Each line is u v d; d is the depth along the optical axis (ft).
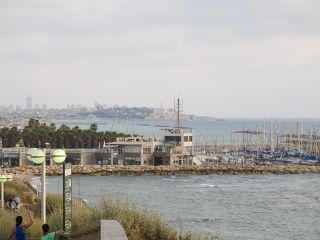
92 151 568.41
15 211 112.88
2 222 82.53
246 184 446.19
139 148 555.28
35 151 73.46
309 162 649.61
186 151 595.47
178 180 476.13
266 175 544.62
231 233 213.25
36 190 207.92
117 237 49.47
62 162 72.43
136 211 77.97
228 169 552.41
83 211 82.74
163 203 312.50
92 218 76.33
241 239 200.44
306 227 232.53
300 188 417.08
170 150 561.43
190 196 351.67
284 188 416.05
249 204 313.53
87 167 522.06
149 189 394.73
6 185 190.39
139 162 554.87
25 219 87.25
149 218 77.92
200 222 240.12
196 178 499.51
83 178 487.61
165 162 560.20
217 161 650.84
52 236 63.31
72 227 74.74
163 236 77.05
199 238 91.71
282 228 229.45
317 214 273.13
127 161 558.56
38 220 85.15
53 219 83.92
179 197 345.51
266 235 212.02
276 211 283.79
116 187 407.23
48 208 117.29
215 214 268.62
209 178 501.56
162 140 602.85
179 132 596.29
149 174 526.57
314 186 434.71
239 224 237.66
